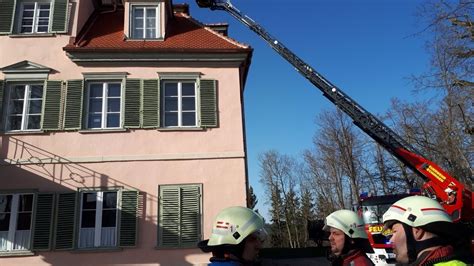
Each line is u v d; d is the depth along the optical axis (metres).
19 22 14.98
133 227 12.92
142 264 12.70
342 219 3.61
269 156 58.09
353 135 44.69
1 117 13.66
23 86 14.24
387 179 30.89
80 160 13.43
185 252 12.88
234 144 14.01
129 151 13.67
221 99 14.44
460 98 14.24
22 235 12.77
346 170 44.09
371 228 11.88
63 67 14.30
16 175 13.19
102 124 14.02
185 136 13.97
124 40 15.13
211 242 2.47
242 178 13.66
